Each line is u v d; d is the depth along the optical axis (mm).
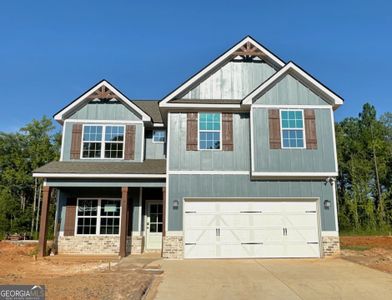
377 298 7496
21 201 36531
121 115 16859
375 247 17906
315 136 14180
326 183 14141
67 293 7500
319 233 13789
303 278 9555
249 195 14023
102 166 15383
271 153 13969
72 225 16031
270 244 13766
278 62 15922
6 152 38781
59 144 40125
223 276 9867
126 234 15094
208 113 14820
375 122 42250
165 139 17719
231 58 16094
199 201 14023
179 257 13523
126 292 7578
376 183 38625
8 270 11375
